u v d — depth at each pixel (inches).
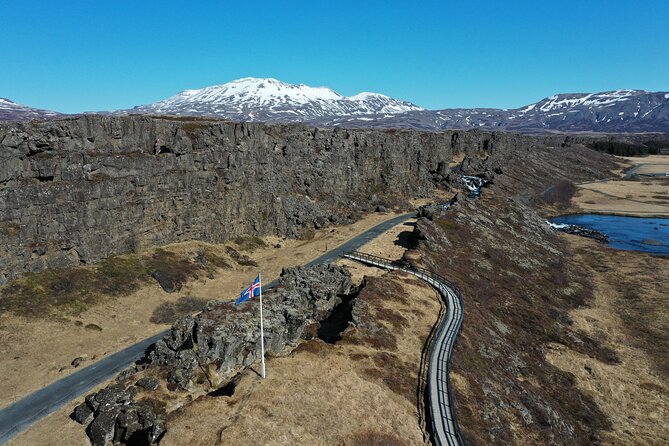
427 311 2245.3
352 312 1984.5
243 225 3604.8
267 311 1827.0
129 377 1539.1
